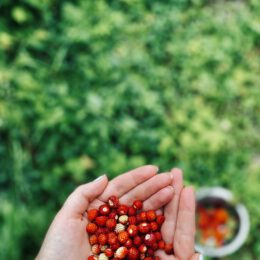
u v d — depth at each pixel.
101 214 0.47
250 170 0.65
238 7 0.73
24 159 0.66
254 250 0.63
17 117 0.66
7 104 0.66
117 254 0.46
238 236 0.61
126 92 0.67
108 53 0.69
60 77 0.69
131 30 0.70
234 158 0.66
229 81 0.68
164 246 0.46
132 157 0.64
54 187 0.65
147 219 0.47
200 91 0.68
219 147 0.65
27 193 0.65
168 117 0.68
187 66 0.69
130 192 0.48
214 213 0.63
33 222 0.63
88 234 0.47
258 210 0.63
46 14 0.70
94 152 0.65
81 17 0.70
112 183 0.48
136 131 0.66
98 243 0.47
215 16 0.73
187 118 0.66
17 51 0.70
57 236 0.44
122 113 0.67
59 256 0.44
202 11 0.72
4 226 0.62
